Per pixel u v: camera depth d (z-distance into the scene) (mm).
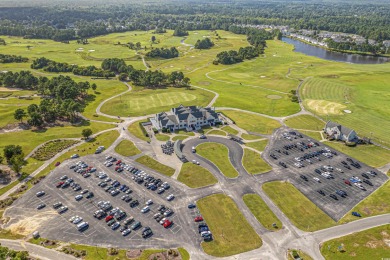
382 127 166125
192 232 95375
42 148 145625
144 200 110312
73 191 115500
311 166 131000
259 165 131875
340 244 90312
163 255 87000
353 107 193375
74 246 90188
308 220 100188
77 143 151625
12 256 81500
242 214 102938
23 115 168125
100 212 103062
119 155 140500
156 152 143000
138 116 184000
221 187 117125
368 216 101438
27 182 120500
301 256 86438
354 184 118438
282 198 110938
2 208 105938
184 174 125438
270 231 95812
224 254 87500
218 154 140875
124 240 92438
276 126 169375
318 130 164250
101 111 191625
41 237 93625
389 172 125875
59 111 174875
